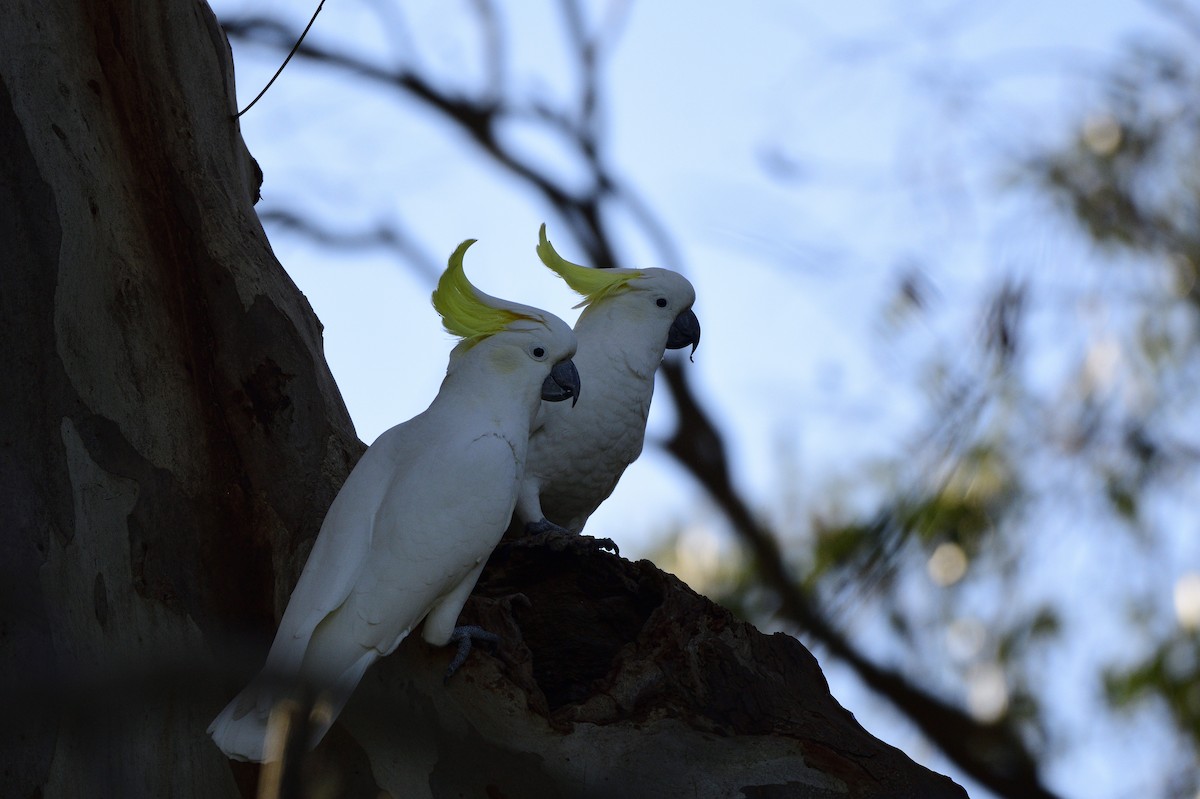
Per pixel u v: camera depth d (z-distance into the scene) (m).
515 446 7.66
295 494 7.69
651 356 9.88
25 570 6.78
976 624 13.47
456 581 7.20
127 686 6.58
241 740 6.39
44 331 7.24
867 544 13.50
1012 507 13.28
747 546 15.32
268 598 7.52
